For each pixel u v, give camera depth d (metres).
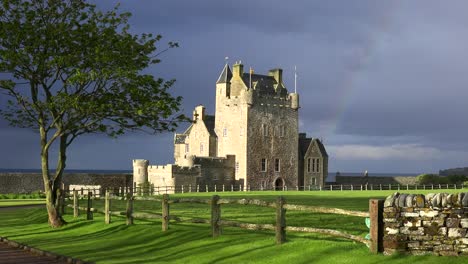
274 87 94.38
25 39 24.50
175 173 80.50
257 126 90.44
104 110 24.89
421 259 12.78
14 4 24.45
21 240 21.44
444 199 12.94
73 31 24.59
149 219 23.56
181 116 26.45
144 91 25.16
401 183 100.75
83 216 26.78
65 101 24.00
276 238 15.76
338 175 109.38
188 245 17.30
